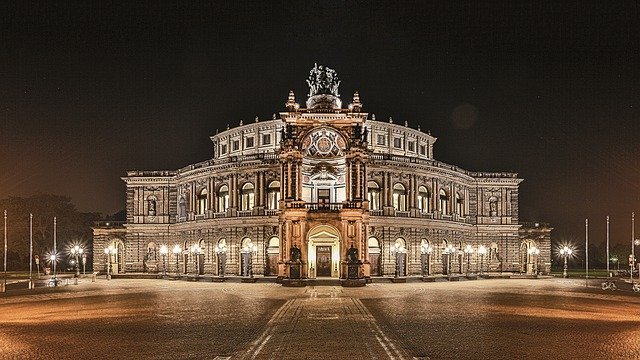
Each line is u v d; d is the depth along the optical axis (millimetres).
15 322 41969
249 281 91062
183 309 49781
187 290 74000
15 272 145875
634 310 49594
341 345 31203
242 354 28859
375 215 97938
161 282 95938
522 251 126062
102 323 40844
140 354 29172
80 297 64188
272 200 99312
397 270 94438
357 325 38844
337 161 92625
